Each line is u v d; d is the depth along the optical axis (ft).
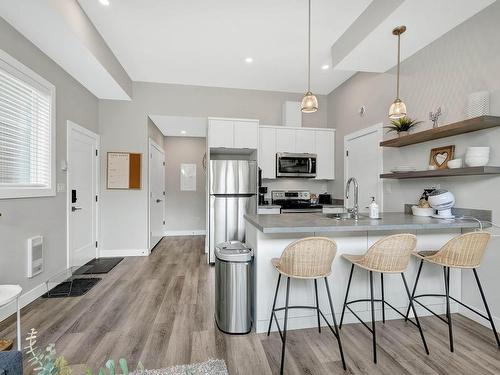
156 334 6.88
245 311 6.99
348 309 7.30
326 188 16.75
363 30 8.71
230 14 8.96
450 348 6.30
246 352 6.20
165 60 12.22
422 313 8.00
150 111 14.64
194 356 6.01
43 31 8.04
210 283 10.48
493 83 7.02
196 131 18.60
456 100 8.03
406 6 7.00
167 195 20.30
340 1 8.25
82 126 12.31
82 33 8.69
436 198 7.98
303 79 14.33
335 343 6.58
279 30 9.86
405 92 10.07
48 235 9.68
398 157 10.57
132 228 14.48
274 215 8.79
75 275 11.28
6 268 7.70
